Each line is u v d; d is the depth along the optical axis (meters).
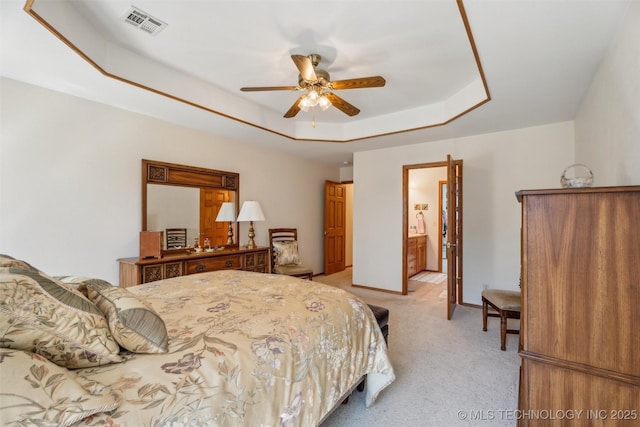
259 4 1.74
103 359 0.93
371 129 3.92
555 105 2.82
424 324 3.20
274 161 4.76
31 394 0.65
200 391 0.90
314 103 2.35
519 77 2.24
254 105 3.42
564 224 1.22
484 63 2.03
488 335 2.90
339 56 2.33
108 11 1.82
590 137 2.47
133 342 1.01
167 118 3.16
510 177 3.62
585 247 1.18
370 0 1.70
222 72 2.64
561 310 1.22
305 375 1.25
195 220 3.57
